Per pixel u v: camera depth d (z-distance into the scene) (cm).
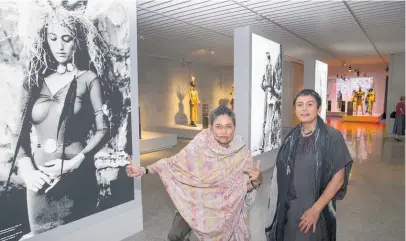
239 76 636
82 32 305
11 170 257
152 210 466
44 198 280
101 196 332
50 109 281
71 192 302
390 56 1253
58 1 284
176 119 1420
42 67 274
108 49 332
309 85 1181
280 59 753
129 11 356
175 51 1120
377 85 2105
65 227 299
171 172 228
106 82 331
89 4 311
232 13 596
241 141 225
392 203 483
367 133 1373
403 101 1127
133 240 362
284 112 1614
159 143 1005
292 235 208
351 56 1318
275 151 760
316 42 934
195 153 220
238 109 639
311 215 185
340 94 2289
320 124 203
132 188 370
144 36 820
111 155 340
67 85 294
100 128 326
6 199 254
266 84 691
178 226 246
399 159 810
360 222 412
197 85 1545
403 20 660
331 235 206
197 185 217
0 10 246
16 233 262
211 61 1488
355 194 528
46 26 276
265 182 602
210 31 755
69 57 294
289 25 699
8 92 253
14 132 257
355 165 744
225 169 214
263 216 432
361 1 529
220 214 214
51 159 284
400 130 1132
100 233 334
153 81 1291
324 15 620
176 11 580
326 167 194
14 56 255
